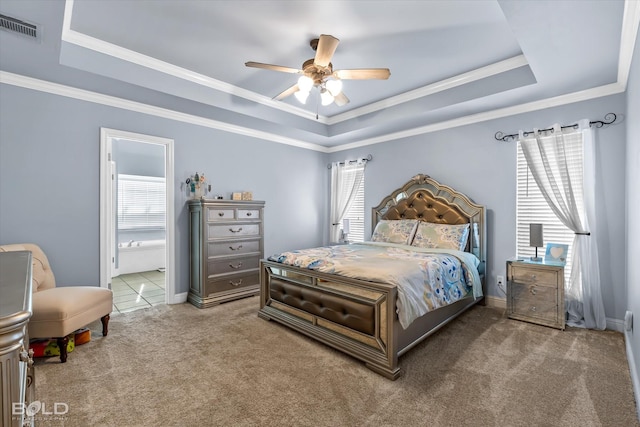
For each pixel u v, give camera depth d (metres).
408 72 3.30
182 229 3.96
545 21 2.02
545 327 3.00
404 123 4.22
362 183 5.33
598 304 2.95
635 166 2.09
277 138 5.02
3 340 0.66
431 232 3.84
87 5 2.23
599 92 3.04
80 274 3.19
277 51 2.89
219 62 3.12
